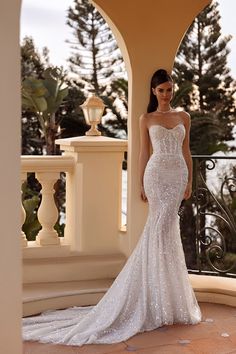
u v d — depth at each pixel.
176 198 4.50
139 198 5.22
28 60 17.61
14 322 2.63
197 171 5.42
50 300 4.71
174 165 4.52
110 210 5.43
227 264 14.87
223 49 18.11
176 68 18.30
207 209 15.29
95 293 4.89
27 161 5.10
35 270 5.05
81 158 5.27
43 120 15.85
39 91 14.95
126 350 3.89
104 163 5.36
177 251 4.51
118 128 18.02
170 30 5.14
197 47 18.19
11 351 2.63
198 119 18.19
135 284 4.39
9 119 2.57
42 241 5.25
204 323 4.46
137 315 4.31
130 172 5.22
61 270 5.12
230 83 18.30
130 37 5.04
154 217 4.50
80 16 17.72
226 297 4.99
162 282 4.36
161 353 3.83
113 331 4.21
